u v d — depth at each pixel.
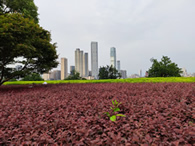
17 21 9.38
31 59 11.88
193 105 4.03
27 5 15.35
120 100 4.74
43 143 2.52
